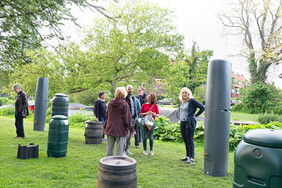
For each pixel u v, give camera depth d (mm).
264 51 26531
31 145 5000
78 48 21188
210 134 4301
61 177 3809
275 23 27172
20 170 4059
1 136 7355
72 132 9609
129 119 4305
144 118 5766
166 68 21094
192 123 5102
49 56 21469
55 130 5062
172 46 20812
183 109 5234
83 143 7062
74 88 24312
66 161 4762
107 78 21234
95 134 6973
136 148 6691
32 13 7328
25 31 7480
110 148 4391
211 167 4297
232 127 7746
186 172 4453
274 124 8594
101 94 7434
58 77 22031
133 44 21047
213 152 4273
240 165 2033
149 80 22469
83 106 22766
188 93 5176
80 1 7047
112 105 4301
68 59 20422
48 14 7586
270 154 1831
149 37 21078
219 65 4258
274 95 27562
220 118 4238
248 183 1962
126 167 2562
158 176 4133
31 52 19969
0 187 3271
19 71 21688
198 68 32625
